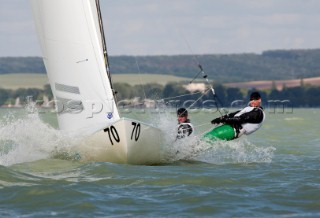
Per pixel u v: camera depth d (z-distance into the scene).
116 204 27.53
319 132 71.00
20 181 31.44
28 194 28.75
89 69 40.38
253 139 60.62
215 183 31.97
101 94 39.84
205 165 39.09
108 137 37.00
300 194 29.45
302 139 61.28
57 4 41.19
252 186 31.41
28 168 35.88
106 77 39.88
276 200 28.41
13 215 25.78
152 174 34.09
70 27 40.94
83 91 40.47
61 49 41.22
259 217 25.81
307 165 39.41
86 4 40.59
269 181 32.81
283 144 55.28
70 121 41.12
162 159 39.72
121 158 37.38
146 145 37.81
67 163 37.97
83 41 40.50
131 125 36.56
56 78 41.69
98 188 30.38
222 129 41.16
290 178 33.72
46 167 36.31
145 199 28.38
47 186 29.97
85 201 27.78
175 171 35.38
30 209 26.66
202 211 26.62
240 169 37.16
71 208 26.84
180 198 28.56
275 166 38.81
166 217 25.73
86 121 40.34
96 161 38.41
